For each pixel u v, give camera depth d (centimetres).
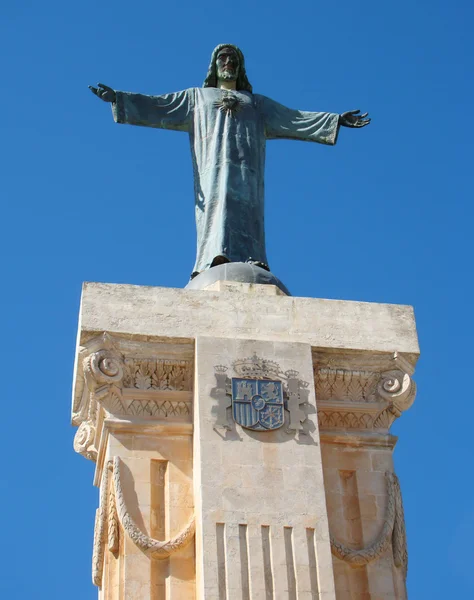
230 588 3150
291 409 3438
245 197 3928
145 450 3450
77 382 3619
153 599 3247
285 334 3584
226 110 4044
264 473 3322
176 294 3591
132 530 3309
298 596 3164
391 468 3538
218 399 3422
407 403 3616
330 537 3362
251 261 3822
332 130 4078
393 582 3359
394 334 3653
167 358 3525
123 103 3981
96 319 3512
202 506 3253
